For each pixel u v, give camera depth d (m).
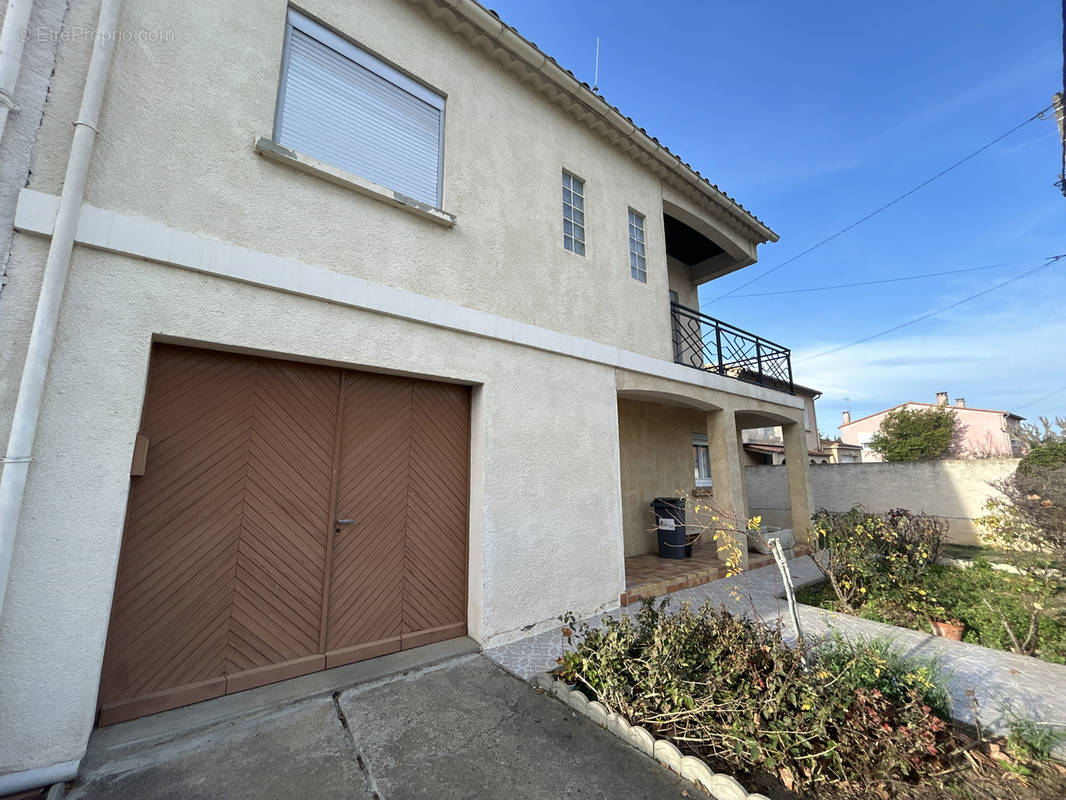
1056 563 4.89
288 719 2.95
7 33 2.64
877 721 2.54
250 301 3.29
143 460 2.85
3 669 2.30
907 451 24.23
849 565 5.64
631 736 2.80
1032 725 2.78
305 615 3.54
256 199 3.41
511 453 4.61
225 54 3.42
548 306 5.25
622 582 5.40
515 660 3.92
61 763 2.38
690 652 3.18
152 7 3.15
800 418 9.58
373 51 4.27
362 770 2.50
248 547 3.36
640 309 6.46
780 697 2.60
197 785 2.36
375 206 4.02
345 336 3.70
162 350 3.14
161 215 3.00
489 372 4.56
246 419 3.44
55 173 2.70
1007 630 4.31
